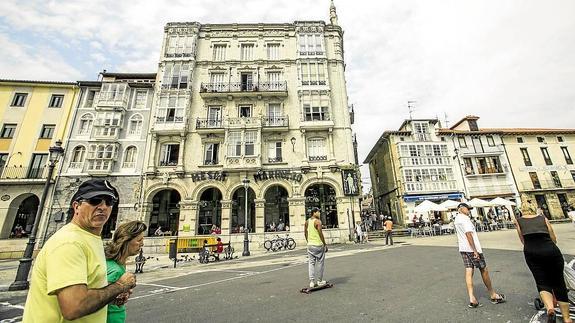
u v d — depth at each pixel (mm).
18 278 9109
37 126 24562
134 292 7816
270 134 25625
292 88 27234
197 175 23703
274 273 9695
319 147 25672
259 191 23688
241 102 26438
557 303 4113
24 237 21828
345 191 24000
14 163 23328
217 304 5988
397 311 4848
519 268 7770
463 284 6410
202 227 24531
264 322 4676
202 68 27406
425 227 25359
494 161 33094
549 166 33312
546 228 4207
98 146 23859
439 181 31078
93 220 1981
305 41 28625
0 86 25312
